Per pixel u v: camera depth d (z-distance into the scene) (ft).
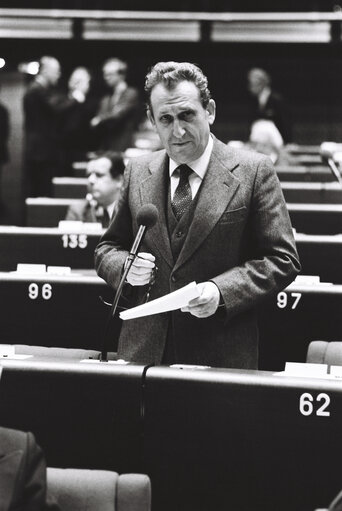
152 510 13.64
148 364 14.21
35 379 13.97
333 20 53.26
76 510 11.76
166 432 13.53
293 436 13.02
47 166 48.39
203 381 13.39
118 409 13.70
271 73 57.31
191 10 58.90
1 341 21.65
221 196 15.56
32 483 10.54
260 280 15.10
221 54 57.06
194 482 13.43
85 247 25.34
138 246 14.44
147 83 15.35
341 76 57.00
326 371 13.75
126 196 16.47
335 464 12.85
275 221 15.51
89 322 21.40
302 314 20.61
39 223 34.27
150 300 15.70
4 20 54.39
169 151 15.34
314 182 41.42
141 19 54.13
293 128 57.52
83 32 54.39
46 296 21.53
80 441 13.84
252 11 58.59
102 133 49.62
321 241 23.53
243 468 13.23
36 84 48.26
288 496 13.05
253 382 13.20
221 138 57.82
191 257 15.51
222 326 15.44
